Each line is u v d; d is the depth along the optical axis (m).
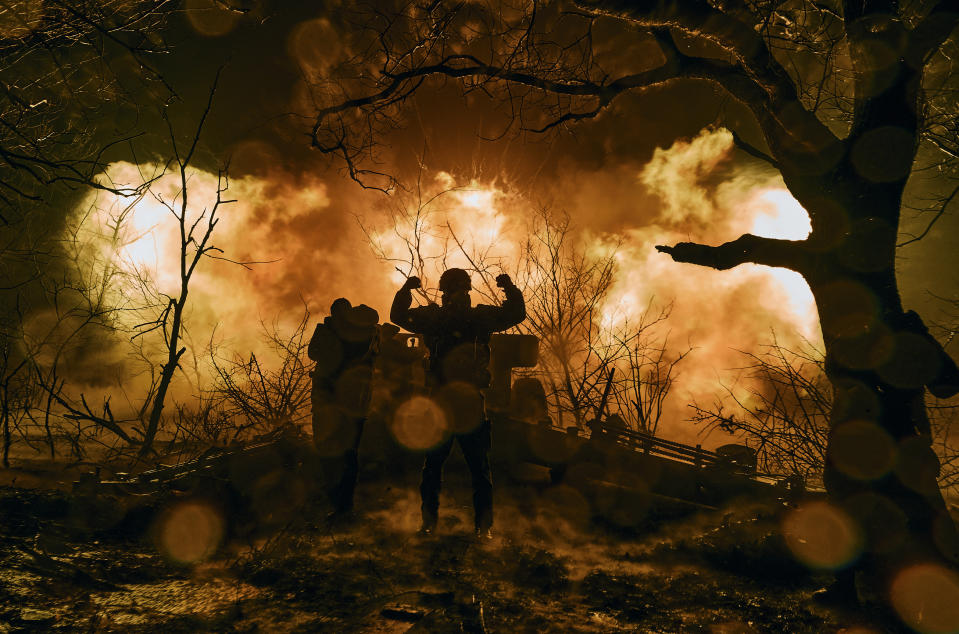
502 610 4.20
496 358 8.04
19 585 4.17
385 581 4.67
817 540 5.13
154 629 3.74
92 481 6.24
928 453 4.29
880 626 4.14
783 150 4.82
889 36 4.50
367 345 6.76
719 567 5.35
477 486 6.01
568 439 7.50
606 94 5.60
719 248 4.71
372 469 7.74
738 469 7.34
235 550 5.41
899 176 4.49
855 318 4.43
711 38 4.86
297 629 3.81
